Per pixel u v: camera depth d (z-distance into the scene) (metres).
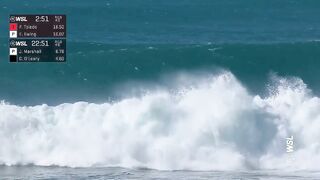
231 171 140.88
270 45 183.88
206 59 182.00
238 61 181.25
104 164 144.88
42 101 169.88
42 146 147.38
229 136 146.62
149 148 145.50
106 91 172.25
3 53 193.50
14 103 169.12
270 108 150.75
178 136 146.50
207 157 144.38
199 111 148.88
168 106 149.12
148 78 174.00
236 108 148.50
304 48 183.12
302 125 148.88
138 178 134.75
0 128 148.50
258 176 136.50
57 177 135.62
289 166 143.75
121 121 148.38
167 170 141.88
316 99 153.50
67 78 177.38
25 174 138.12
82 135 148.12
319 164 143.62
